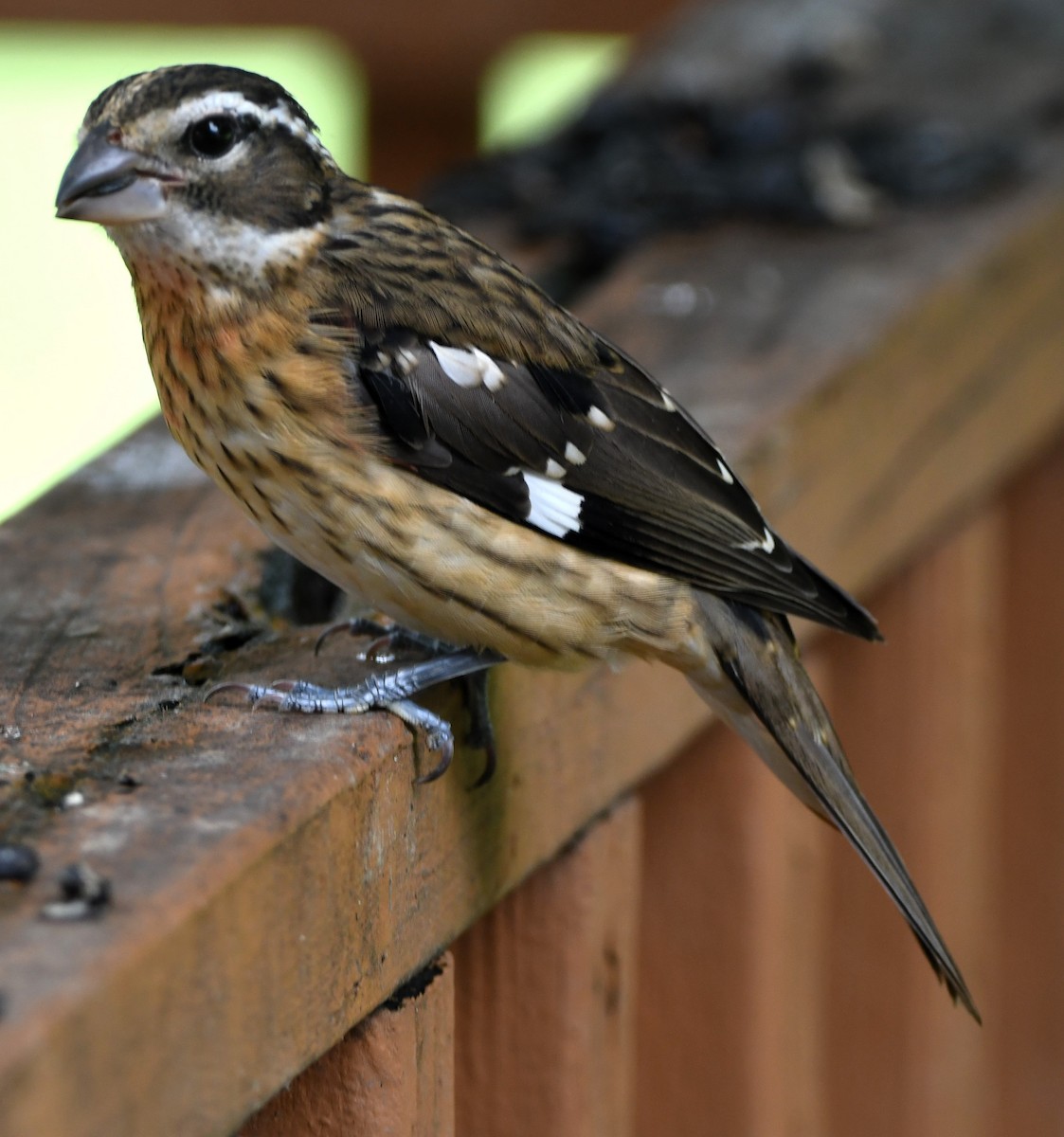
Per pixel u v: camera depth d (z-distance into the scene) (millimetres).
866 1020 7457
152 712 4426
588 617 5523
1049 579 8719
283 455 5398
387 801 4230
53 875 3406
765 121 9164
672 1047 6516
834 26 11195
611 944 5648
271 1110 4305
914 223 8219
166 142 5297
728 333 7004
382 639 5559
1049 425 8539
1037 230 8273
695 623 5672
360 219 5820
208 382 5426
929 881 7738
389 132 11656
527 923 5359
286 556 5852
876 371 6906
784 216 8258
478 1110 5461
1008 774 8875
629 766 5688
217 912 3424
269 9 11250
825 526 6609
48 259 17250
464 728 4840
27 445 16438
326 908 3914
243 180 5402
